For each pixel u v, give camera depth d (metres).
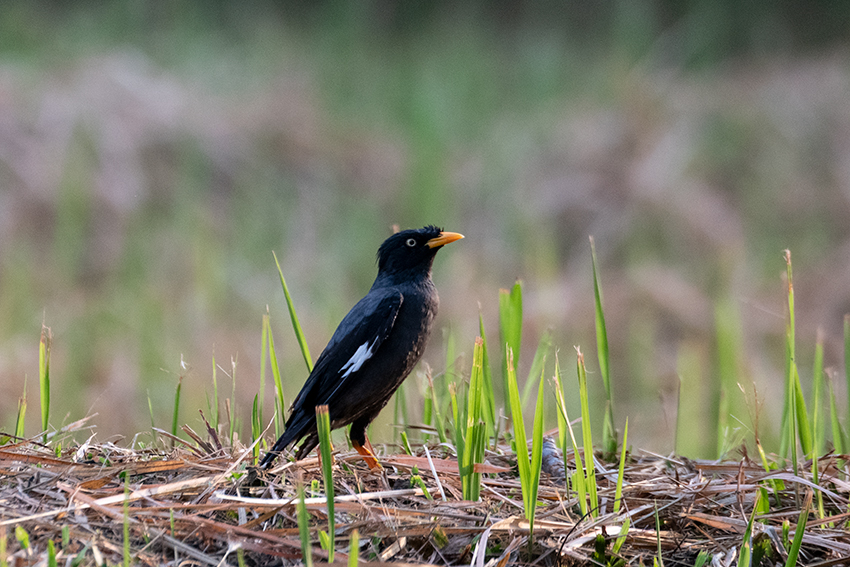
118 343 12.52
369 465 5.90
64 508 4.57
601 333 6.61
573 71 26.41
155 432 6.89
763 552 4.74
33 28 24.48
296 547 4.39
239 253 16.70
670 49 27.45
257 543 4.44
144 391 11.44
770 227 18.52
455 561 4.60
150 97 20.77
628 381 12.69
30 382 11.58
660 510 5.14
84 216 16.58
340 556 4.43
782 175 20.20
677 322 14.34
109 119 19.30
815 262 16.73
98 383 11.63
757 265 16.89
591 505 4.92
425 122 21.62
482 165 20.39
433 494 5.34
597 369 12.69
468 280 15.66
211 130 20.33
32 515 4.50
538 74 25.81
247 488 5.18
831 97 23.52
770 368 12.91
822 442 6.82
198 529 4.53
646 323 14.11
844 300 14.97
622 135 20.84
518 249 17.41
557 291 15.66
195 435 6.07
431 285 7.10
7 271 14.71
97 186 17.34
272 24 29.44
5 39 23.19
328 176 20.33
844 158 20.48
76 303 13.93
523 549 4.67
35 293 14.33
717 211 18.67
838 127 21.83
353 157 21.05
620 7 29.58
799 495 5.45
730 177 20.36
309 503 4.78
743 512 5.04
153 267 15.60
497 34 30.89
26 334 12.88
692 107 22.81
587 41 29.38
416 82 25.03
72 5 27.70
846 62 26.62
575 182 19.34
